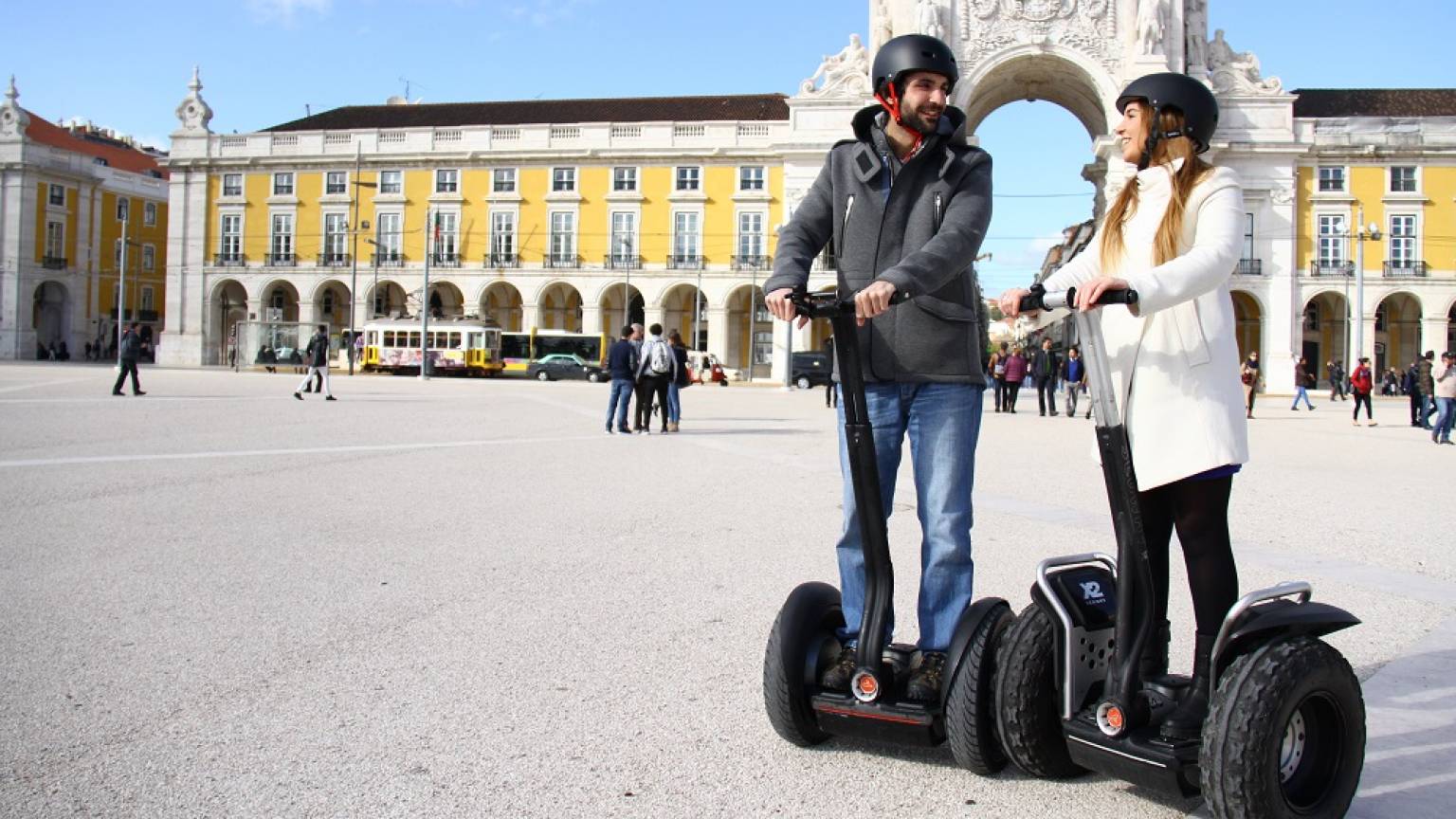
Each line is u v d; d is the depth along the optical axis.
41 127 52.34
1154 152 2.28
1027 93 36.66
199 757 2.37
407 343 39.47
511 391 25.06
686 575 4.39
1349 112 39.56
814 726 2.48
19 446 8.80
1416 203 36.38
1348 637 3.53
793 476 8.18
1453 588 4.33
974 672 2.27
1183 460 2.12
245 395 18.70
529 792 2.22
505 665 3.11
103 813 2.07
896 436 2.50
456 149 41.38
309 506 6.04
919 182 2.41
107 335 52.38
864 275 2.44
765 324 40.19
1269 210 34.94
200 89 44.25
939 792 2.26
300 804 2.14
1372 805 2.21
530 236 40.78
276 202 43.16
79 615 3.55
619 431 12.60
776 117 41.50
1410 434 15.85
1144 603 2.12
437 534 5.26
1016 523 5.83
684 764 2.39
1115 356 2.24
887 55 2.40
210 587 4.00
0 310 47.62
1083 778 2.36
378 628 3.50
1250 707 1.87
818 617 2.50
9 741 2.44
